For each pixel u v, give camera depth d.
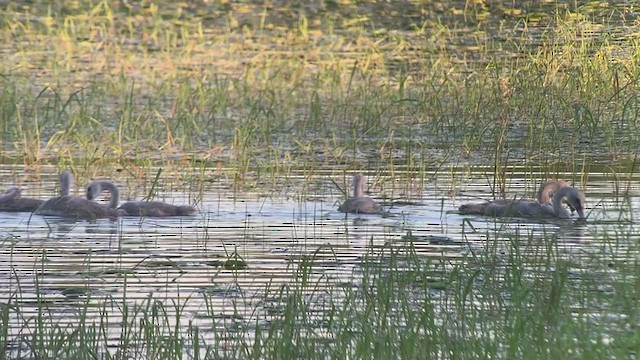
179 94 56.09
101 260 32.94
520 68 61.19
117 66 67.94
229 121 53.91
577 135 50.31
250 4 93.50
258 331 24.69
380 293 27.06
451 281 28.19
